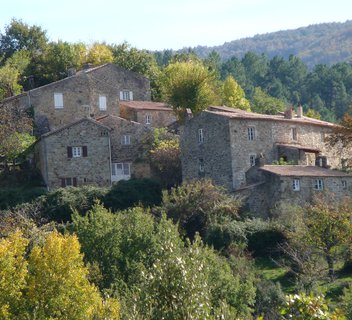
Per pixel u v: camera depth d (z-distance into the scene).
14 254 36.75
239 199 60.19
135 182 66.94
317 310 17.88
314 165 67.38
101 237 46.91
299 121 71.06
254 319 41.03
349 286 42.75
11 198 63.31
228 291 39.75
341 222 50.50
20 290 36.56
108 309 33.62
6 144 71.12
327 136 72.44
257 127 66.94
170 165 70.75
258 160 63.84
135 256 45.81
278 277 49.78
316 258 50.16
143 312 24.89
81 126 70.38
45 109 79.62
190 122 68.50
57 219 62.06
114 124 73.44
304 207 56.81
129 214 50.09
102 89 82.44
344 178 62.31
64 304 36.25
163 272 25.00
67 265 37.28
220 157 65.62
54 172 69.12
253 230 55.56
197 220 59.25
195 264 25.92
